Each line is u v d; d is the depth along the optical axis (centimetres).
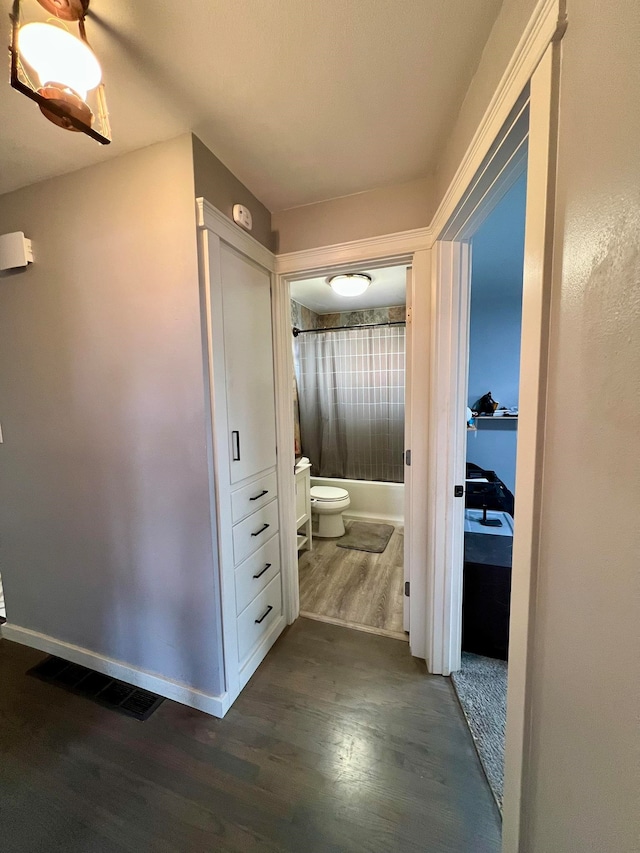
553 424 67
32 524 181
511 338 289
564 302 63
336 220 174
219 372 143
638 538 45
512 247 192
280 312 190
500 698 154
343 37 93
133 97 111
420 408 170
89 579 171
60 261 152
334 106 117
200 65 100
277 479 199
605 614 52
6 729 144
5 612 203
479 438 298
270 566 191
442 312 154
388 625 207
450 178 132
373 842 105
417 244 161
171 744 137
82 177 144
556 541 67
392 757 130
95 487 162
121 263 142
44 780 125
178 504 146
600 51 51
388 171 154
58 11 83
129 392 148
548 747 70
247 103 115
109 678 171
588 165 55
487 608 179
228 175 149
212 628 147
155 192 133
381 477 383
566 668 63
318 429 396
